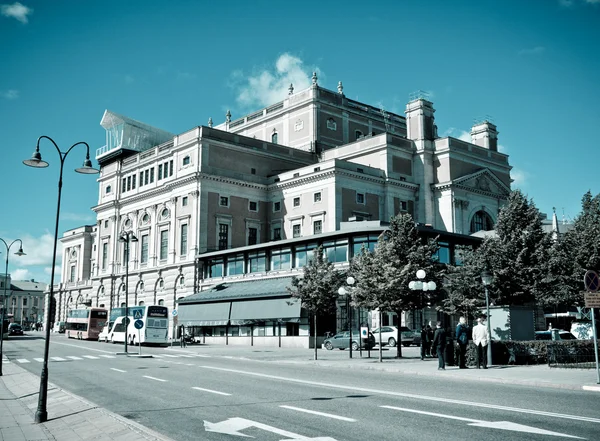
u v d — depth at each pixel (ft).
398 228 130.21
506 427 37.42
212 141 235.61
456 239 179.83
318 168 229.45
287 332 177.27
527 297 123.85
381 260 113.60
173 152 248.93
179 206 242.17
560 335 158.20
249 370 88.99
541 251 122.62
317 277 122.31
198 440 36.35
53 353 147.74
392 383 66.69
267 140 290.35
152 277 252.21
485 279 88.99
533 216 127.34
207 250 229.66
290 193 240.32
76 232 367.66
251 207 245.65
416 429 37.55
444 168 244.63
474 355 84.79
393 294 108.27
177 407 50.67
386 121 302.45
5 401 62.34
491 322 100.89
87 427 42.70
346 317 173.68
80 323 242.58
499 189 262.67
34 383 76.74
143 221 267.18
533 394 54.95
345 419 41.93
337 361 105.40
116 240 282.56
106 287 281.74
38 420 47.83
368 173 234.38
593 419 40.19
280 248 198.39
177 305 224.12
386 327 160.97
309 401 51.80
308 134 267.80
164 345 187.32
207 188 232.73
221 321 196.85
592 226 118.42
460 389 59.77
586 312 130.72
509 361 88.58
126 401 55.67
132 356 131.13
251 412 46.42
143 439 36.32
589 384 59.93
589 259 115.55
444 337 82.33
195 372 86.02
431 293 125.08
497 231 129.80
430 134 252.42
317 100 268.41
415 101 252.42
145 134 304.30
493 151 266.98
